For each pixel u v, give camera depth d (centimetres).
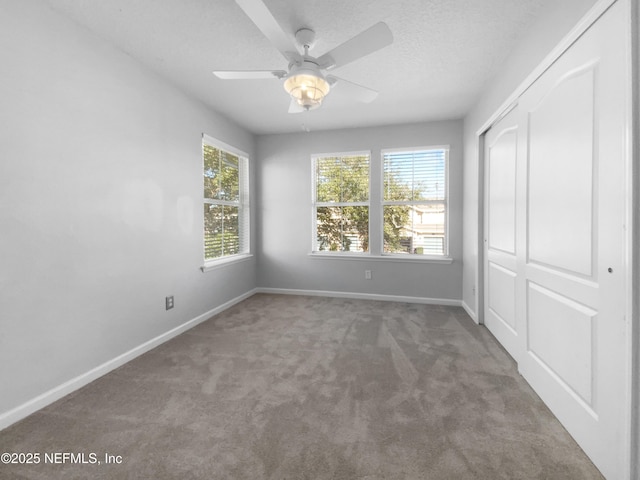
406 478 125
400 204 400
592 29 130
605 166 123
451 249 381
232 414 167
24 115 167
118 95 223
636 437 110
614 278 118
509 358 234
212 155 350
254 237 445
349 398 182
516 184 218
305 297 422
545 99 172
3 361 158
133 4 177
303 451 140
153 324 259
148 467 131
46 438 149
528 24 194
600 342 128
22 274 166
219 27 199
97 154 208
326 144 418
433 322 318
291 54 174
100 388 194
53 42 180
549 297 170
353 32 201
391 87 286
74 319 194
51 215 180
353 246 423
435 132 380
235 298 392
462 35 207
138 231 243
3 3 157
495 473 127
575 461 133
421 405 175
